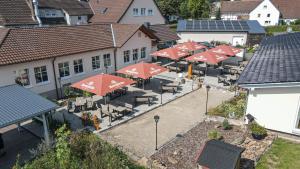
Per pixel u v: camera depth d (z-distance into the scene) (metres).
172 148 14.80
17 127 18.11
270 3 75.75
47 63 22.73
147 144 15.70
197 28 45.94
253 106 15.97
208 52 28.23
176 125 18.16
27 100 15.23
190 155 13.91
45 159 11.84
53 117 19.67
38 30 24.34
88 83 20.12
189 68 28.66
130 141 16.11
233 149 10.89
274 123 15.58
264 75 15.51
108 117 19.44
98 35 28.47
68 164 10.92
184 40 47.00
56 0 45.97
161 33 37.94
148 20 49.72
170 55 28.81
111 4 47.00
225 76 28.69
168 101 22.42
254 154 13.32
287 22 76.81
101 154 11.59
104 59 28.02
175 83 26.77
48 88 23.27
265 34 45.53
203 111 20.44
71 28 27.00
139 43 31.62
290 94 14.48
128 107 20.17
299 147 14.01
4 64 19.66
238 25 45.06
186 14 84.94
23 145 15.91
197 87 25.81
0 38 21.88
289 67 15.88
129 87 26.22
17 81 21.20
